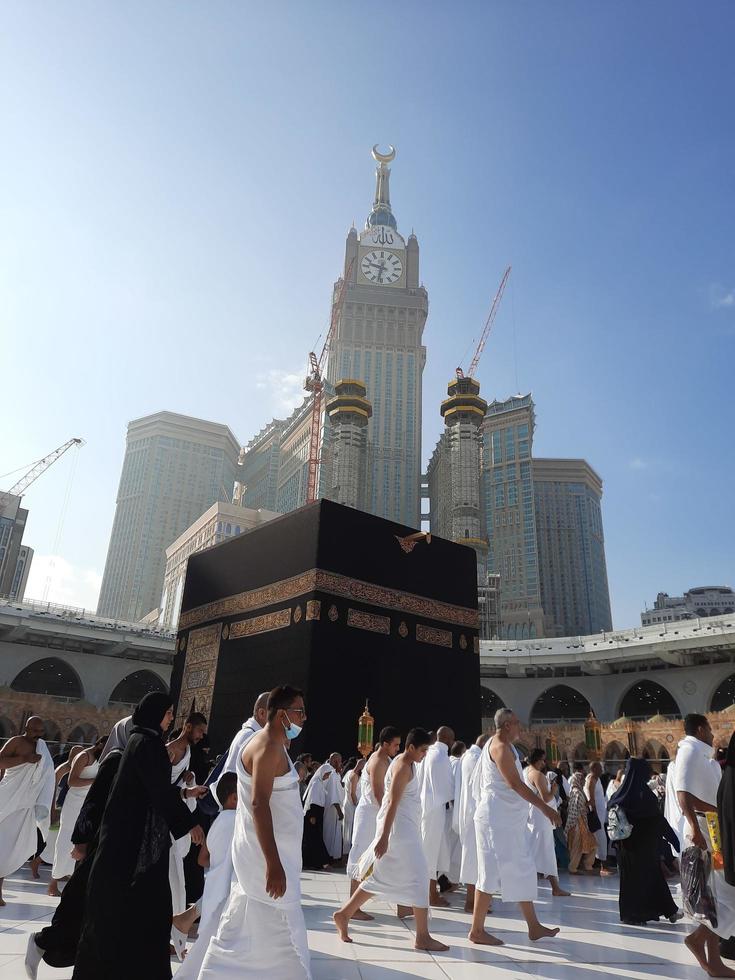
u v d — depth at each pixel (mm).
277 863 3443
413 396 194000
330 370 199125
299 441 192625
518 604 169375
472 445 158375
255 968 3406
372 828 7188
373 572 19891
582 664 60906
